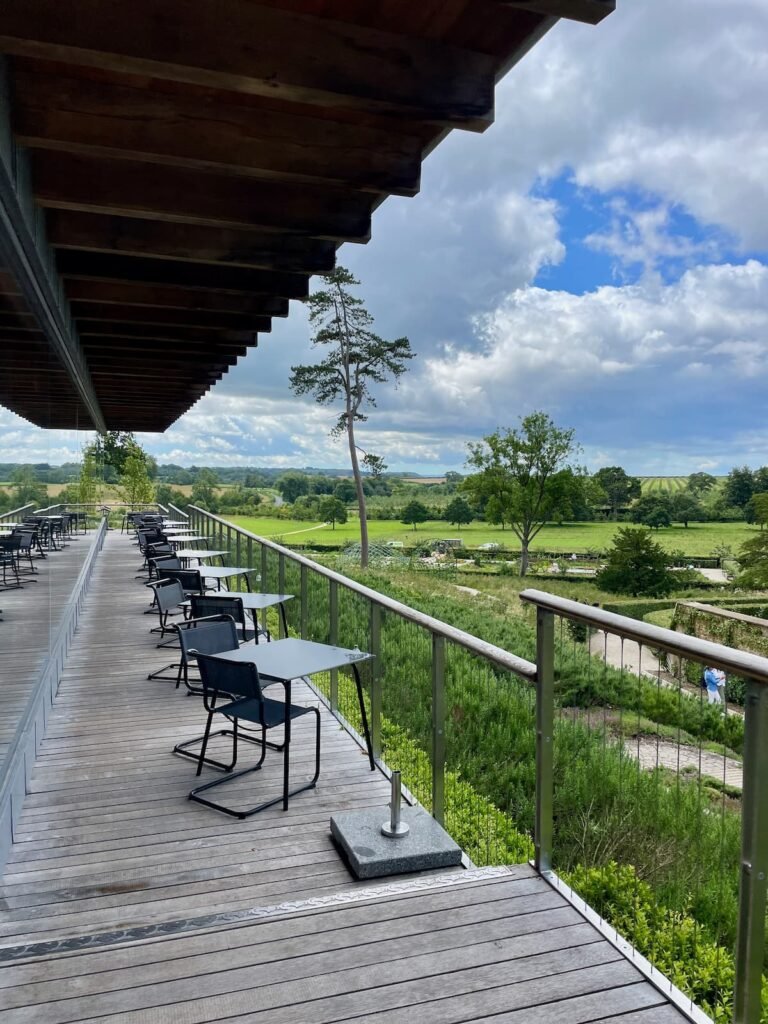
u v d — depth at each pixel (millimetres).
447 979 1628
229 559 9281
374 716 3334
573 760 2443
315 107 2301
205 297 3938
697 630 15812
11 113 2053
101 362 5957
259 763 3303
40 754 3482
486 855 3238
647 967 1657
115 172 2533
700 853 1897
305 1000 1564
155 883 2301
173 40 1713
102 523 15125
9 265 2471
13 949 1761
